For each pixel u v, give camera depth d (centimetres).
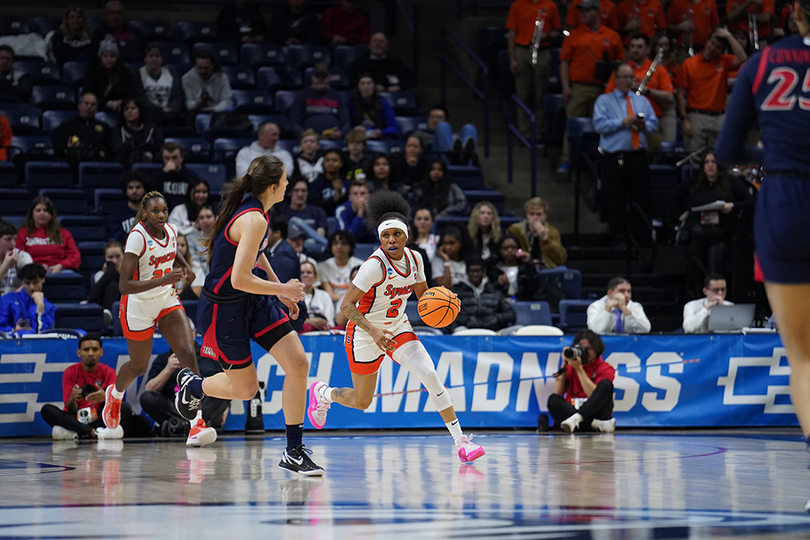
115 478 951
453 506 756
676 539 604
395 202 1130
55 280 1905
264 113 2767
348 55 3053
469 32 3200
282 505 760
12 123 2586
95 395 1528
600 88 2691
